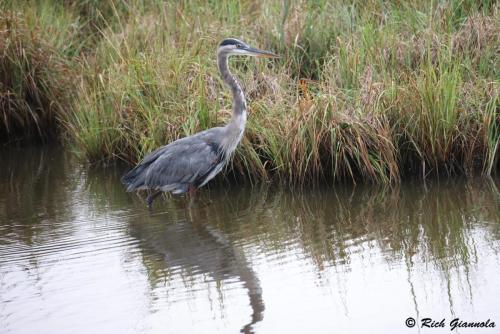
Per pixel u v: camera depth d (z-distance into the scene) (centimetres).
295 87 1750
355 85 1691
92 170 1780
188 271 1197
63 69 2030
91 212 1497
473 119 1599
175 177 1479
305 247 1272
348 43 1775
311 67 1862
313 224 1380
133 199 1577
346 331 986
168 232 1373
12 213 1502
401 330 983
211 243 1311
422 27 1822
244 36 1897
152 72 1748
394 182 1570
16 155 1955
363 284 1115
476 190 1497
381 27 1825
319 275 1155
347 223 1375
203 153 1478
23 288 1144
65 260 1248
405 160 1602
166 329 1012
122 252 1277
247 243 1305
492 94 1593
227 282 1148
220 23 1966
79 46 2102
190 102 1655
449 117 1555
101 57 1989
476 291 1070
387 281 1120
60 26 2150
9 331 1013
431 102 1562
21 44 2003
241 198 1545
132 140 1738
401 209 1426
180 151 1482
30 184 1703
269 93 1708
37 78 2031
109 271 1201
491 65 1712
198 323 1026
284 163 1582
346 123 1572
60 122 2012
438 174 1586
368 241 1283
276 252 1257
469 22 1788
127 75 1769
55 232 1384
